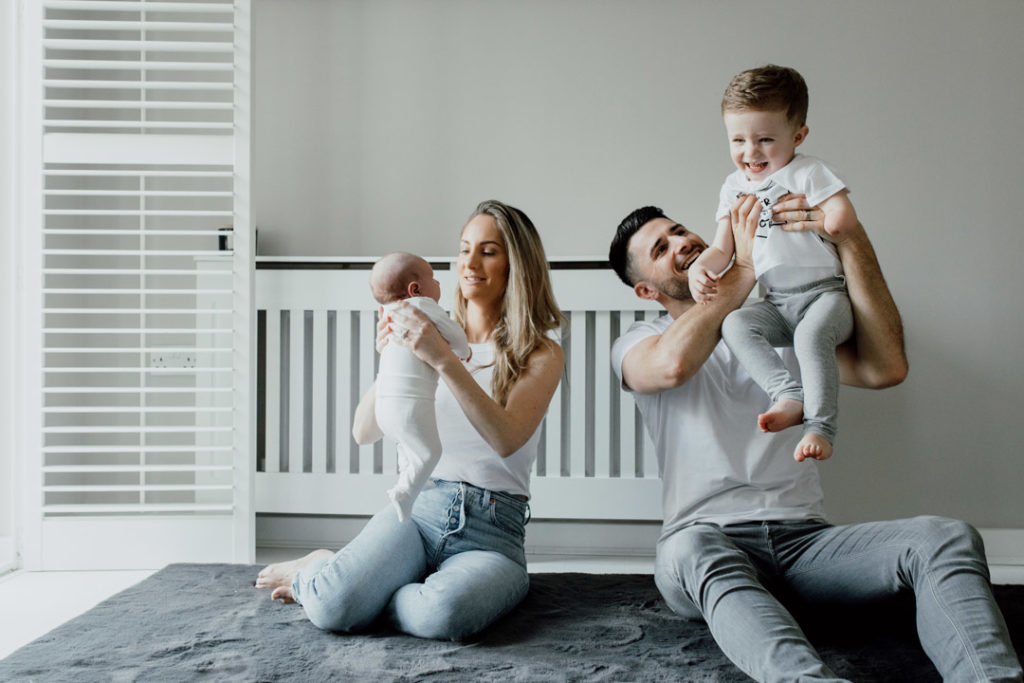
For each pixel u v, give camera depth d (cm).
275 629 148
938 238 237
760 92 159
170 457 240
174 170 238
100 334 241
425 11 247
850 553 141
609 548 229
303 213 247
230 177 244
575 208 245
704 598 130
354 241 247
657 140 244
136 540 207
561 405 220
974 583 119
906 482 237
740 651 121
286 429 226
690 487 163
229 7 210
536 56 246
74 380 238
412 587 147
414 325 143
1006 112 237
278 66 248
